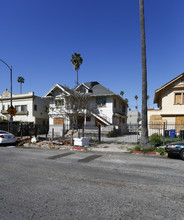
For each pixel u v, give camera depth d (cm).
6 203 362
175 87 1905
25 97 3138
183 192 430
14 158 867
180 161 817
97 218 303
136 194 414
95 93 2623
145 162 786
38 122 3194
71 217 306
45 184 479
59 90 2631
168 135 1650
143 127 1151
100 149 1160
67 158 874
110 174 583
